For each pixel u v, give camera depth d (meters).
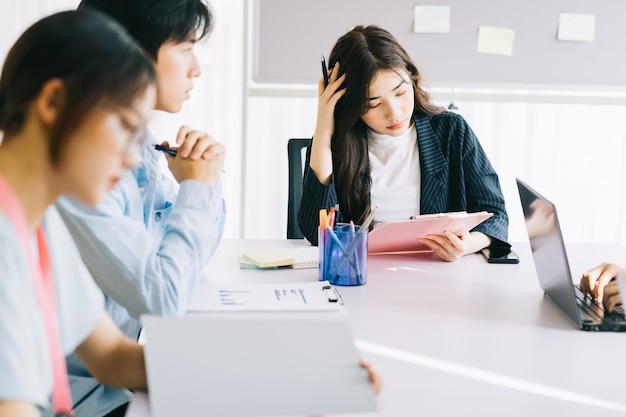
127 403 1.25
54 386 0.90
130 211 1.42
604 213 3.34
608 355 1.19
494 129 3.28
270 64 3.08
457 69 3.07
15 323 0.76
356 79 1.97
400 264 1.76
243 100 3.17
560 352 1.20
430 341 1.24
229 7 3.20
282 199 3.32
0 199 0.78
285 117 3.27
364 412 0.88
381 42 1.99
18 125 0.79
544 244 1.45
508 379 1.09
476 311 1.41
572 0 3.04
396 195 2.09
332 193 2.03
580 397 1.03
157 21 1.36
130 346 1.10
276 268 1.70
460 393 1.03
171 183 1.81
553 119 3.27
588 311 1.38
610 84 3.09
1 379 0.74
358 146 2.05
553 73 3.08
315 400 0.88
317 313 1.37
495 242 1.89
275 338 0.95
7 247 0.77
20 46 0.80
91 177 0.79
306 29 3.05
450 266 1.75
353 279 1.56
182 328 0.94
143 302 1.27
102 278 1.29
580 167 3.31
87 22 0.80
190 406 0.84
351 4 3.02
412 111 2.05
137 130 0.82
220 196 1.53
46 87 0.77
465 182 2.11
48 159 0.79
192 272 1.34
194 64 1.47
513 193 3.32
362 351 1.19
